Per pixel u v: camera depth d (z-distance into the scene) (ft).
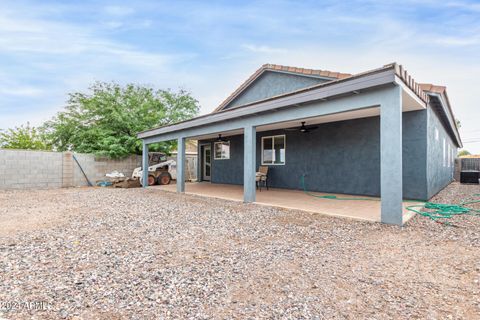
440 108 25.67
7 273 8.89
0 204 22.99
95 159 43.01
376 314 6.57
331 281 8.34
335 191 27.84
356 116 24.95
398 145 14.64
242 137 39.83
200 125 28.22
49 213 18.92
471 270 8.96
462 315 6.47
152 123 48.11
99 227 15.01
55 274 8.85
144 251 11.07
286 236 13.20
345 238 12.77
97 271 9.10
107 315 6.56
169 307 6.92
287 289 7.84
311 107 18.69
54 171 38.88
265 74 34.09
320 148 29.12
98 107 45.21
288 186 32.48
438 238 12.52
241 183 40.04
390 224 14.99
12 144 53.78
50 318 6.42
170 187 37.99
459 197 25.86
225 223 15.94
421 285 8.01
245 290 7.80
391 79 13.94
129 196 28.66
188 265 9.62
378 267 9.36
